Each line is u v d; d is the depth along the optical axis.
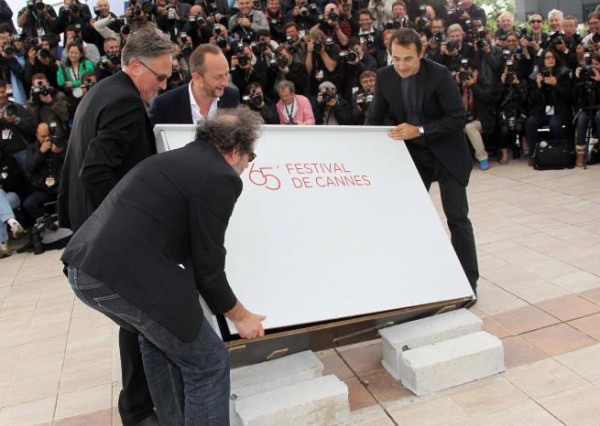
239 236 2.57
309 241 2.67
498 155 6.81
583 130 6.09
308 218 2.72
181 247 1.89
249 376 2.52
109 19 7.01
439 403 2.50
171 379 2.21
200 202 1.83
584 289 3.40
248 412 2.30
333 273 2.64
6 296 4.43
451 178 3.22
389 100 3.22
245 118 2.00
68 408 2.81
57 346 3.48
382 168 3.01
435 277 2.81
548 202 5.12
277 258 2.58
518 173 6.25
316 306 2.53
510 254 4.04
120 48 6.58
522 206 5.09
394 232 2.85
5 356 3.42
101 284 1.80
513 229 4.53
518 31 7.34
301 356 2.64
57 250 5.50
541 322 3.08
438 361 2.55
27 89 6.88
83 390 2.95
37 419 2.74
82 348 3.42
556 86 6.29
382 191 2.94
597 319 3.05
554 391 2.50
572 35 6.84
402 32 2.94
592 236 4.20
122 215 1.84
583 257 3.86
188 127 2.61
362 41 7.08
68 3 7.20
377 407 2.52
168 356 2.00
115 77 2.38
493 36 7.80
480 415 2.40
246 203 2.65
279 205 2.70
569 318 3.09
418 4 7.99
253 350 2.47
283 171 2.80
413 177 3.04
